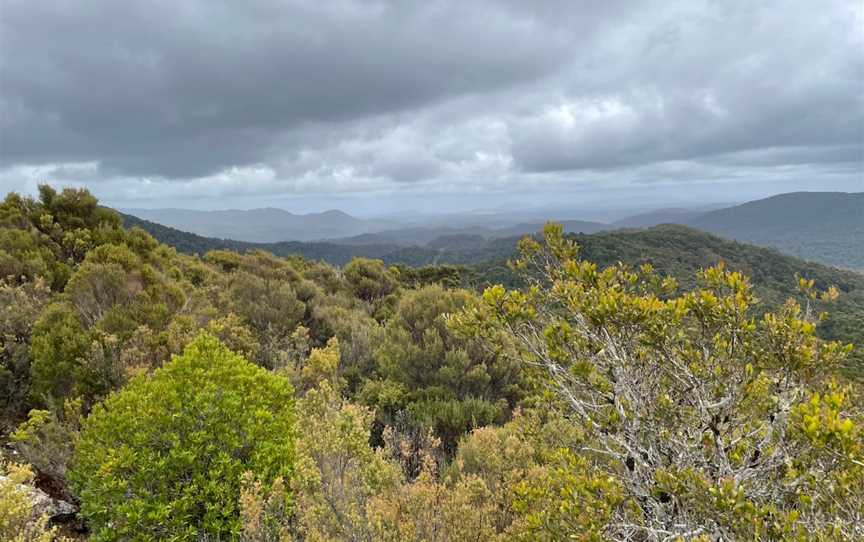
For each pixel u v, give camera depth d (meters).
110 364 6.85
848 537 1.73
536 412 4.13
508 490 3.85
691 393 2.53
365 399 8.77
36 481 5.15
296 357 9.95
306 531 3.30
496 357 8.88
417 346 9.38
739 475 2.23
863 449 1.77
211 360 5.48
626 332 2.51
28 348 7.15
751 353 2.38
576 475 2.62
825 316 2.37
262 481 4.12
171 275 13.39
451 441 7.78
